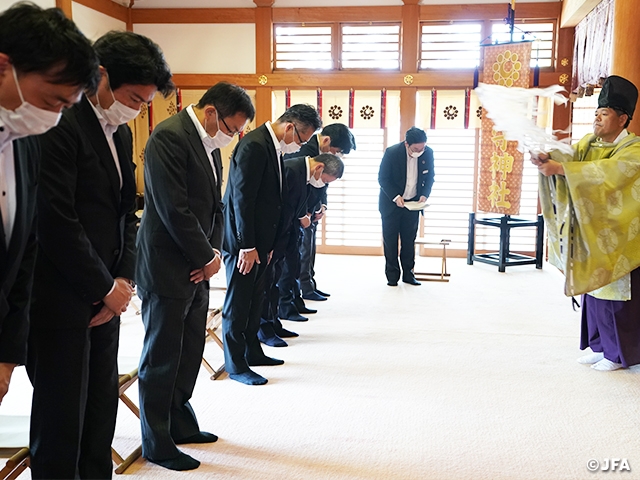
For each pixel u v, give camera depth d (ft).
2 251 4.57
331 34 23.47
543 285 19.10
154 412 7.60
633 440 8.49
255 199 10.16
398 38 23.21
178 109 24.22
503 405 9.71
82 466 6.30
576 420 9.15
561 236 10.94
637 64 13.61
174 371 7.59
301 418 9.14
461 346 12.86
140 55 5.45
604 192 10.46
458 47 22.89
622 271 10.69
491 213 22.47
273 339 12.85
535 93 9.99
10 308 4.96
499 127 10.35
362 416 9.23
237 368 10.74
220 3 23.63
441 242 19.72
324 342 13.11
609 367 11.33
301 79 23.57
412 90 23.13
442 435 8.60
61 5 19.79
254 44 23.68
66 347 5.69
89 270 5.57
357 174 24.08
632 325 11.03
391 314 15.55
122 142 6.08
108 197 5.91
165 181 7.17
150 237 7.44
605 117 10.91
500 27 22.65
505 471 7.59
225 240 10.74
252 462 7.77
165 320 7.46
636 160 10.53
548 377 11.01
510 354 12.34
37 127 4.30
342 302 16.87
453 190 23.63
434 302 16.87
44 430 5.76
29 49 3.92
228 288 10.72
